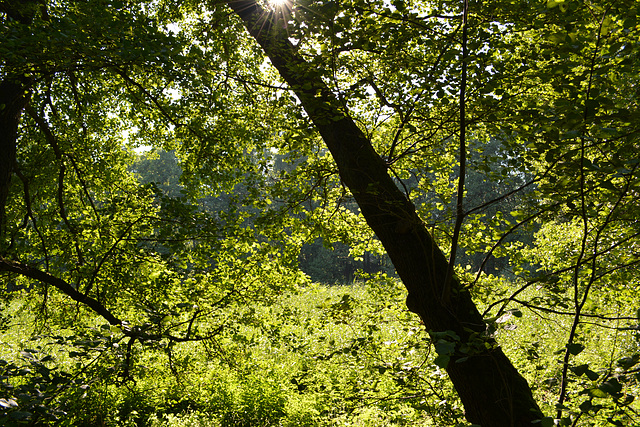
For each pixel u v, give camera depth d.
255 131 5.89
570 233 6.51
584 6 2.43
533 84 3.55
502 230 3.92
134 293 6.18
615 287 4.02
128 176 8.35
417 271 3.68
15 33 3.77
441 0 3.41
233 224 5.62
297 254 5.97
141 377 5.64
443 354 2.00
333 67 3.69
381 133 5.80
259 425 7.68
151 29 3.78
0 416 2.81
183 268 5.89
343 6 3.43
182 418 7.94
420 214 4.42
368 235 5.97
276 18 4.18
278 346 6.05
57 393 3.46
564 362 2.66
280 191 5.40
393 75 4.02
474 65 3.00
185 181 6.62
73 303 6.93
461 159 2.98
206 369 7.51
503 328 2.38
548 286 3.15
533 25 2.92
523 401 3.27
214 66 5.62
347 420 7.50
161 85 6.53
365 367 4.03
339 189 5.75
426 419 4.68
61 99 7.84
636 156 2.42
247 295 5.98
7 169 5.21
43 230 6.98
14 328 12.58
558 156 2.51
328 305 4.33
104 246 6.10
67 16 4.29
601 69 2.20
